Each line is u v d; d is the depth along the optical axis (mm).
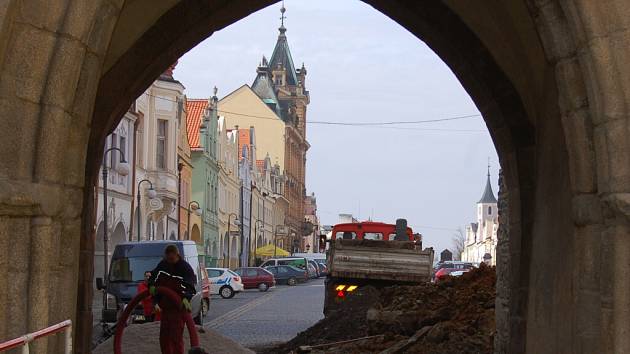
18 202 6066
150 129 51125
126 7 11172
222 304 38656
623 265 6297
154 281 12977
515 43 10664
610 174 6379
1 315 6113
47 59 6250
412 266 24281
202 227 68250
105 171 31828
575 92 6848
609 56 6363
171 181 52844
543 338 8812
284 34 138875
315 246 153125
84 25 6344
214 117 73562
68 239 6906
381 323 17906
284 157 115688
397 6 11867
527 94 10938
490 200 192500
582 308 6820
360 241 25344
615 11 6340
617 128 6344
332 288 24594
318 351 17469
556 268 8414
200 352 10461
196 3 11797
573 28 6574
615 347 6328
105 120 11766
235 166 85250
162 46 11820
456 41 11516
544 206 9211
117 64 11703
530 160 11258
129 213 46312
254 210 96125
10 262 6188
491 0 10438
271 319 29641
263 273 53438
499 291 13289
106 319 23547
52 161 6348
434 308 17906
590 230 6785
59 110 6328
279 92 131125
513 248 11469
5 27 6004
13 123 6184
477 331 16031
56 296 6613
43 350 6305
